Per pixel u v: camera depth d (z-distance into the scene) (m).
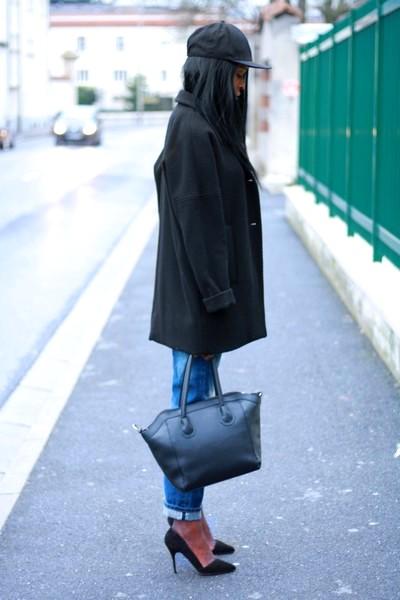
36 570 4.44
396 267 8.41
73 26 121.12
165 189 4.10
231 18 41.28
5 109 60.66
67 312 10.48
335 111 12.02
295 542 4.64
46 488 5.41
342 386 7.16
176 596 4.16
